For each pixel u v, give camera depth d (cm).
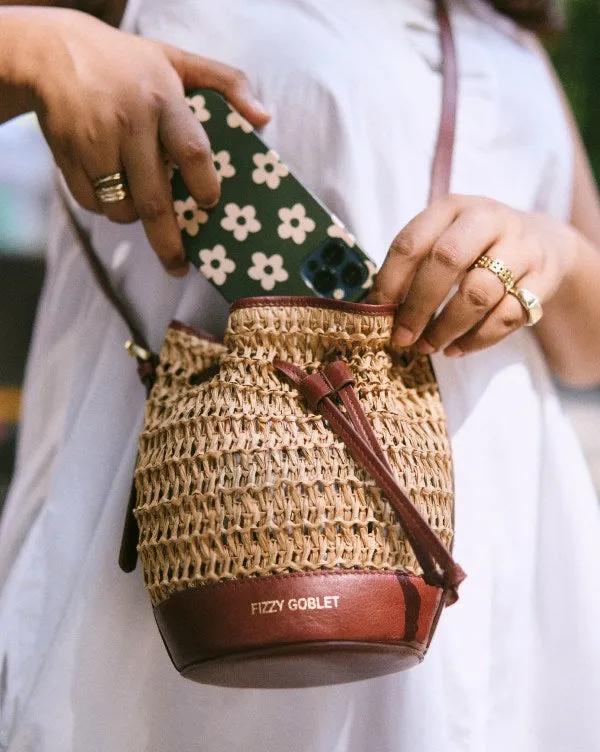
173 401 78
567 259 88
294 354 75
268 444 71
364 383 75
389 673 76
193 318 88
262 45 88
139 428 88
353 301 80
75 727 83
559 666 92
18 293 337
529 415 92
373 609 69
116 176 79
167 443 75
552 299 95
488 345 81
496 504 89
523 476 90
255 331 75
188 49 89
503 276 78
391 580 71
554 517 94
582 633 91
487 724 88
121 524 85
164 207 80
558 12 111
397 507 69
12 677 86
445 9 96
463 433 89
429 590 73
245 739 85
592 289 93
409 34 93
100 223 92
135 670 84
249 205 82
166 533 73
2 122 84
